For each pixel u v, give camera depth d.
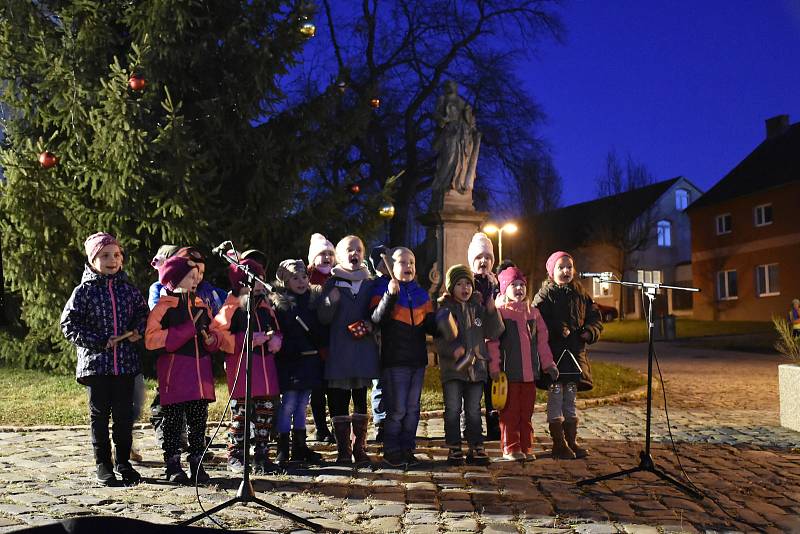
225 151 12.66
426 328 6.44
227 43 12.34
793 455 6.74
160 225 11.62
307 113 13.55
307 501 5.02
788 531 4.47
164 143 11.04
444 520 4.60
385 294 6.14
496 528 4.43
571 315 6.74
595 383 11.84
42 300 12.11
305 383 6.22
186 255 5.75
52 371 13.14
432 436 7.68
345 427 6.36
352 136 14.11
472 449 6.32
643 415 9.24
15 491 5.14
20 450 6.72
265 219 12.77
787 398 8.28
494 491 5.34
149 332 5.46
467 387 6.38
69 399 9.84
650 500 5.10
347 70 13.90
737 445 7.22
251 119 12.77
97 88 11.52
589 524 4.52
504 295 6.68
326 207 13.59
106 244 5.59
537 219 38.97
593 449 7.02
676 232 46.72
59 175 12.39
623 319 40.75
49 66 11.62
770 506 4.99
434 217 14.39
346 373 6.18
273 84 12.70
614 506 4.93
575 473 5.95
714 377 14.32
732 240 36.97
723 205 37.47
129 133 10.90
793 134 36.97
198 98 12.77
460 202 14.58
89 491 5.19
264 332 5.95
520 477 5.79
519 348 6.53
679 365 17.48
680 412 9.55
